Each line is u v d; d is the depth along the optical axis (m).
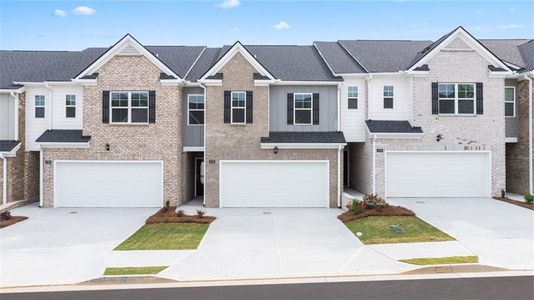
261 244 12.43
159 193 19.45
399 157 19.83
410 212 15.47
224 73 19.34
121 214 17.66
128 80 19.25
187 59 22.70
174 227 14.91
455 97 19.86
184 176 20.55
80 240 13.23
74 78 19.09
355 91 20.67
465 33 19.67
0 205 18.92
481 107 19.80
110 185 19.48
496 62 19.88
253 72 19.38
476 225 13.95
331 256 11.05
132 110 19.33
